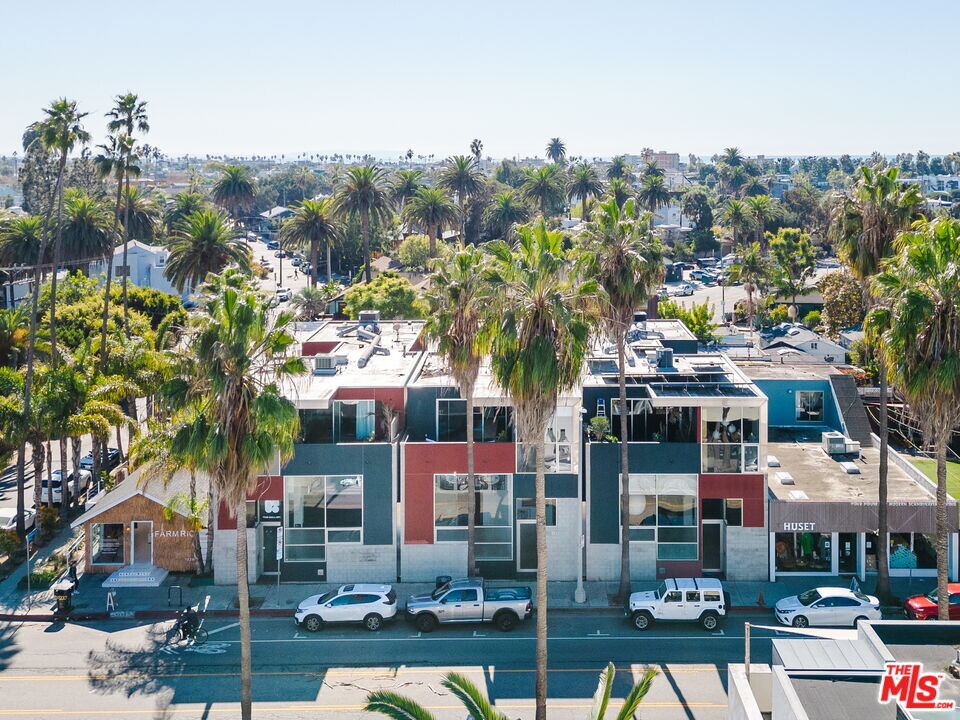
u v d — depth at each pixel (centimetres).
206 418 2842
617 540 4338
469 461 4203
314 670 3503
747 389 4441
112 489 5031
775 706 1995
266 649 3697
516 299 2964
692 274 16900
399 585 4328
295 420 2916
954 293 3081
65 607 4009
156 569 4359
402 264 14112
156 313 9125
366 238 11956
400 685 3375
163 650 3691
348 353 5328
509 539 4338
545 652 2998
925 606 3775
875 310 3344
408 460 4306
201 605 4106
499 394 4322
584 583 4331
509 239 14988
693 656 3578
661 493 4309
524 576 4350
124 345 5566
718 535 4378
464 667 3519
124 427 7319
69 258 9938
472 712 2239
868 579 4303
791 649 2141
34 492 5434
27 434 4828
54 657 3634
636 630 3838
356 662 3569
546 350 2928
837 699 1934
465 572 4344
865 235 4028
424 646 3719
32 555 4700
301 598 4178
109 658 3625
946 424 3259
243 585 2920
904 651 2130
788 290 11344
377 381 4612
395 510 4356
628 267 3919
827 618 3772
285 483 4325
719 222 19738
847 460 4966
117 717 3164
